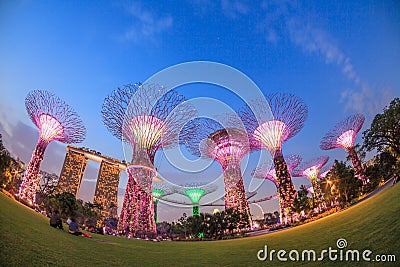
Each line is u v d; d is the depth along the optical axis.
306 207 25.30
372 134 22.48
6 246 7.39
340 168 24.81
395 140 21.14
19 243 7.96
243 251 12.33
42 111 24.58
